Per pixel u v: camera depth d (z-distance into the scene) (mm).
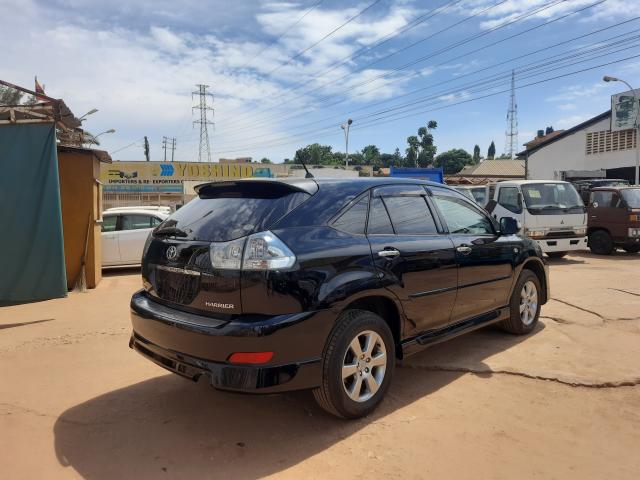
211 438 3396
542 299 5949
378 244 3746
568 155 40375
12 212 7047
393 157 91250
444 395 4062
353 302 3621
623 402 3926
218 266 3186
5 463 3096
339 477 2934
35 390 4223
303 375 3201
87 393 4164
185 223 3691
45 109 7129
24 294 7109
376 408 3787
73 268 9078
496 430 3488
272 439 3375
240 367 3047
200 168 42500
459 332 4562
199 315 3309
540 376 4398
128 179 41562
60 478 2938
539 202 11703
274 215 3334
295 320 3137
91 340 5668
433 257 4164
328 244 3412
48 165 7102
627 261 12203
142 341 3709
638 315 6426
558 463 3086
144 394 4133
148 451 3234
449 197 4785
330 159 86875
